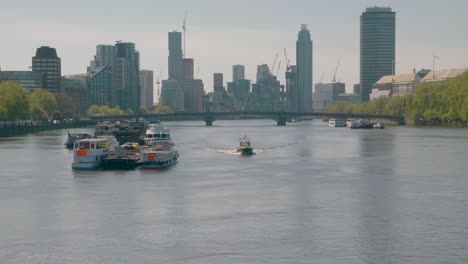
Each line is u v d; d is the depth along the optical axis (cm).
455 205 13262
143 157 19625
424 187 15612
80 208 13188
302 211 12800
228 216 12400
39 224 11831
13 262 9725
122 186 15900
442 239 10656
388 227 11444
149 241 10681
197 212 12750
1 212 12838
